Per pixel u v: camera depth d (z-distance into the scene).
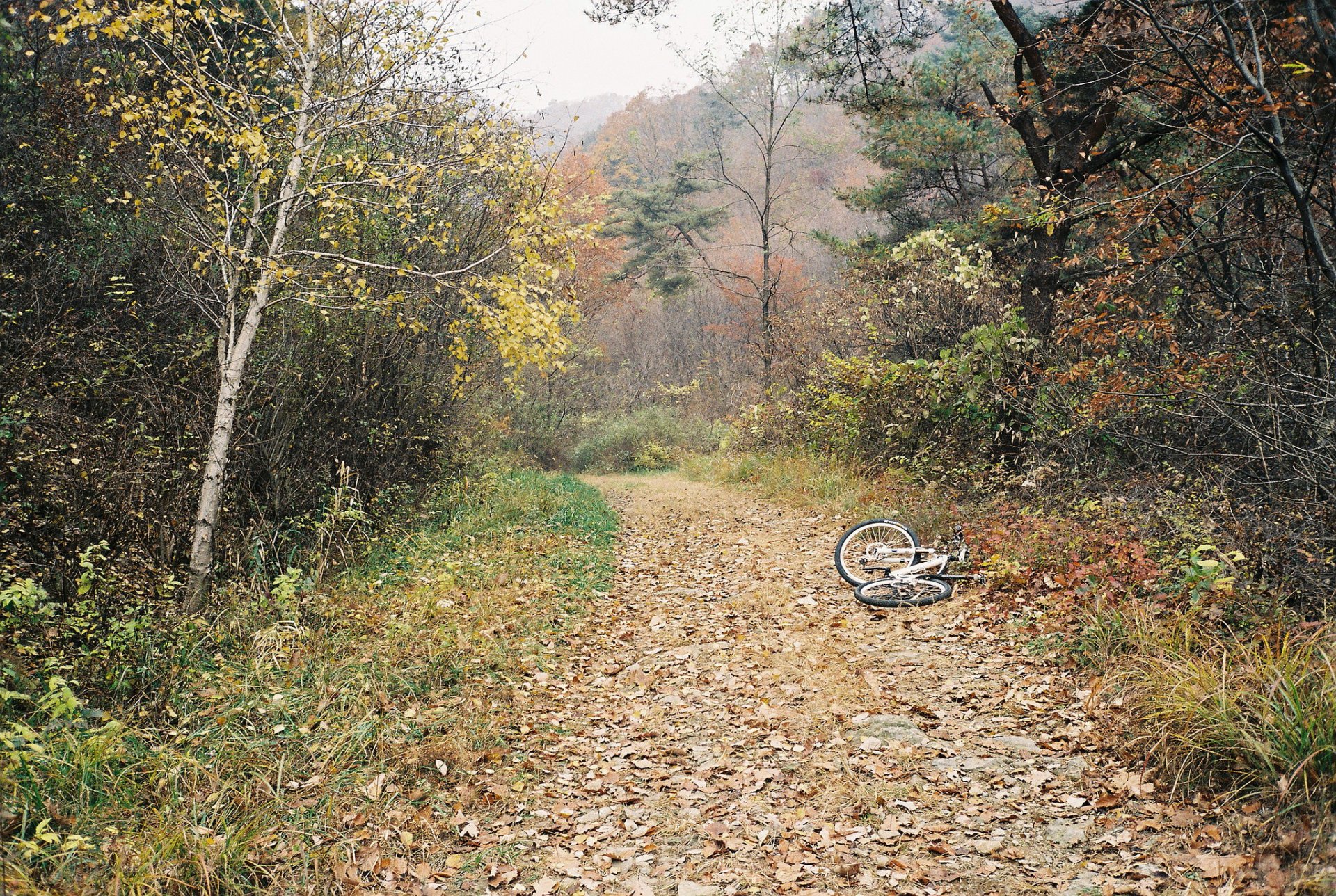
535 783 4.76
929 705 5.41
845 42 14.57
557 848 4.12
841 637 6.84
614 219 37.12
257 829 3.88
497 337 7.46
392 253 9.64
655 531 12.03
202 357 7.98
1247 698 4.16
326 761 4.57
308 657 5.73
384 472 10.34
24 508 5.98
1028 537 7.54
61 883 3.28
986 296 12.31
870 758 4.77
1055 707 5.10
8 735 3.82
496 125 8.42
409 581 7.87
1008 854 3.76
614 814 4.43
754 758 4.91
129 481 6.52
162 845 3.60
